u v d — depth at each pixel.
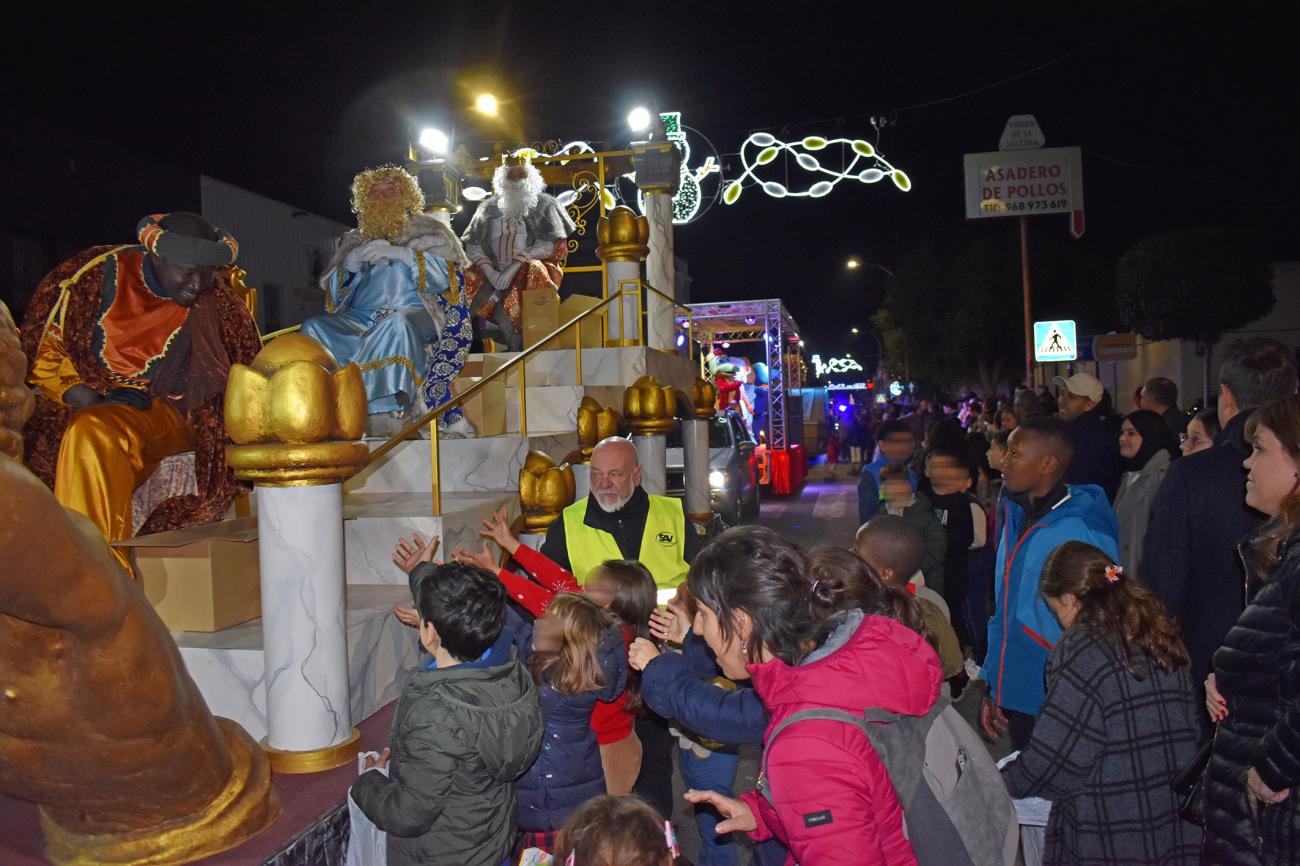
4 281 15.52
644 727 4.03
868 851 1.81
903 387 42.22
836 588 2.37
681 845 4.71
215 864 2.59
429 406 5.92
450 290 5.95
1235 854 2.38
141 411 3.91
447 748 2.62
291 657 3.15
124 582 2.35
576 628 3.21
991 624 4.23
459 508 4.72
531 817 3.34
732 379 19.36
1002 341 32.84
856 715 1.92
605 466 4.56
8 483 2.01
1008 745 5.73
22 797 2.54
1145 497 5.06
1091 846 2.72
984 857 1.98
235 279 5.08
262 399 3.06
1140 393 7.54
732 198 13.59
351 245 5.96
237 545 3.92
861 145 13.38
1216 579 3.57
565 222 9.25
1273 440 2.58
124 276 4.11
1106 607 2.78
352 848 2.97
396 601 4.10
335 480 3.19
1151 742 2.70
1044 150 18.81
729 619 2.08
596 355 7.36
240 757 2.81
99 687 2.29
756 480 16.17
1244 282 19.41
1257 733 2.35
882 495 6.74
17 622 2.20
